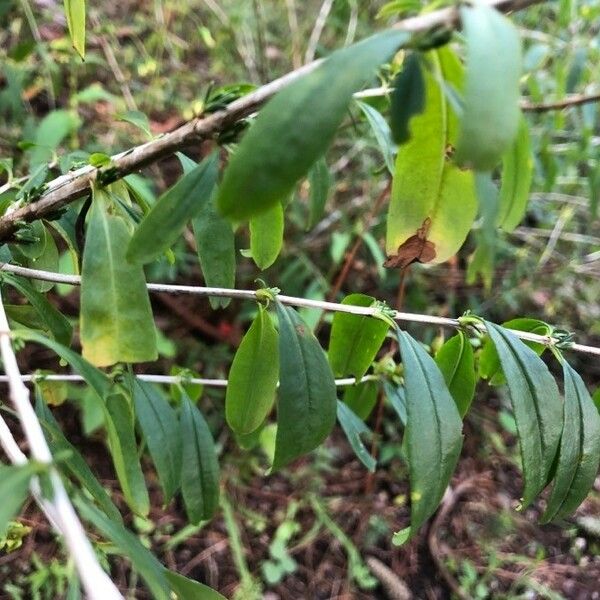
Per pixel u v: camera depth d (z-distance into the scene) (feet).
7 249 0.82
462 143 0.35
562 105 1.33
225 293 0.74
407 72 0.45
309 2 2.38
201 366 1.81
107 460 1.59
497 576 1.58
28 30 1.98
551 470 0.70
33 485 0.45
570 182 2.07
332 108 0.40
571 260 2.08
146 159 0.58
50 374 0.89
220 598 0.55
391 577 1.54
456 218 0.61
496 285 2.10
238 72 2.19
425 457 0.63
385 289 1.97
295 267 1.79
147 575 0.44
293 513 1.62
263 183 0.41
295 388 0.67
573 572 1.60
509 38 0.37
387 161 0.83
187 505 0.82
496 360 0.83
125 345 0.61
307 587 1.51
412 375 0.65
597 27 1.85
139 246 0.56
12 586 1.29
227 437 1.72
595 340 2.10
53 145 1.60
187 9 2.31
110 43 2.11
